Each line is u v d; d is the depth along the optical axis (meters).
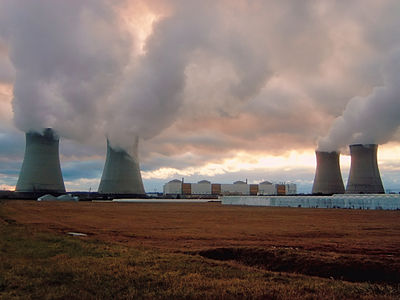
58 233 18.95
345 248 14.14
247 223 25.41
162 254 11.88
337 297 7.44
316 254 11.34
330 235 18.50
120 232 19.88
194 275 9.02
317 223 25.28
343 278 9.71
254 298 7.27
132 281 8.42
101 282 8.30
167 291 7.62
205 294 7.45
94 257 11.34
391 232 19.78
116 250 12.61
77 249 12.83
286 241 16.25
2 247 13.21
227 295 7.38
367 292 7.85
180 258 11.15
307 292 7.79
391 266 10.01
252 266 11.15
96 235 18.52
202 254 12.41
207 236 18.03
